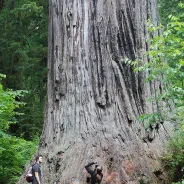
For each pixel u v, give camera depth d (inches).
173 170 422.3
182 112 450.9
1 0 943.0
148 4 520.7
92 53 464.4
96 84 451.8
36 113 868.0
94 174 377.1
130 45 479.5
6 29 914.7
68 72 463.2
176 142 442.6
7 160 524.7
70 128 437.7
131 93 462.6
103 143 415.8
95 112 440.1
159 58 366.6
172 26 364.2
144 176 404.5
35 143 664.4
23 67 869.8
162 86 484.1
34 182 370.6
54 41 490.0
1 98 541.0
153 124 454.0
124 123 440.5
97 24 474.0
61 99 460.4
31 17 912.3
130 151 416.8
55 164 417.1
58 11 498.0
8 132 852.0
